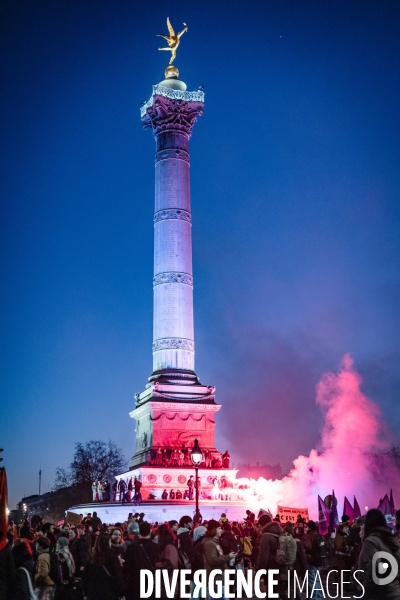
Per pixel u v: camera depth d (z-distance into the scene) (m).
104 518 64.69
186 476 69.94
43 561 20.41
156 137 83.50
